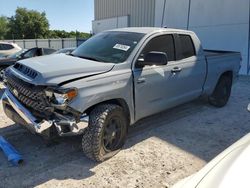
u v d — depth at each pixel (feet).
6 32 244.22
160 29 17.04
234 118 20.53
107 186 11.54
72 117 12.11
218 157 7.79
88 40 17.83
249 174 6.31
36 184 11.61
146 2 67.97
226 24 47.26
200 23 51.47
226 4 46.88
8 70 14.97
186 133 17.30
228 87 23.68
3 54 47.98
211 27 49.67
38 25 244.63
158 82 15.81
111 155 13.73
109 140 13.50
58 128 12.01
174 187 7.04
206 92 20.74
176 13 55.93
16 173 12.39
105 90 12.96
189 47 18.75
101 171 12.64
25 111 12.67
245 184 5.98
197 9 51.67
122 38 16.07
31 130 12.61
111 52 15.23
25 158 13.70
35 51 41.27
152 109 15.97
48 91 11.89
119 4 78.48
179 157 14.11
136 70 14.52
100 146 12.95
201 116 20.75
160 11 59.67
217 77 21.52
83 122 12.46
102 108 13.05
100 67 13.39
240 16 45.11
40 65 13.30
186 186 6.72
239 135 17.24
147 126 18.25
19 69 14.15
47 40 108.06
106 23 85.35
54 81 11.96
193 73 18.61
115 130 13.74
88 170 12.71
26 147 14.84
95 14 91.09
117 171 12.66
